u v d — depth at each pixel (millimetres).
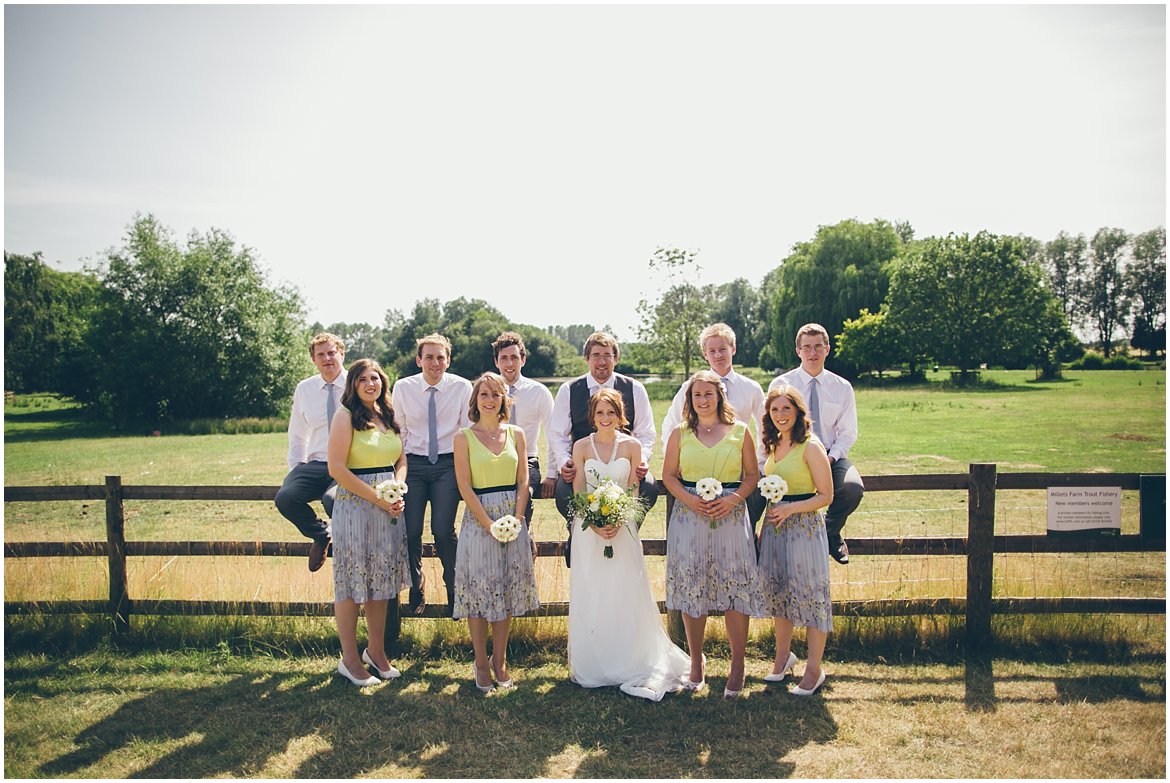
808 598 4320
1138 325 66312
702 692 4441
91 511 11078
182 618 5289
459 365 73000
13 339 46906
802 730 3973
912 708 4191
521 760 3725
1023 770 3568
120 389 34375
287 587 6035
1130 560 7098
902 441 17812
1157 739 3824
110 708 4312
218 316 35250
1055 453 15328
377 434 4605
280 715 4215
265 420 31688
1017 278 48594
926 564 6395
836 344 56656
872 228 59438
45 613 5281
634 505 4438
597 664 4547
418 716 4188
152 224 35344
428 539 8430
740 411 5332
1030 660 4785
